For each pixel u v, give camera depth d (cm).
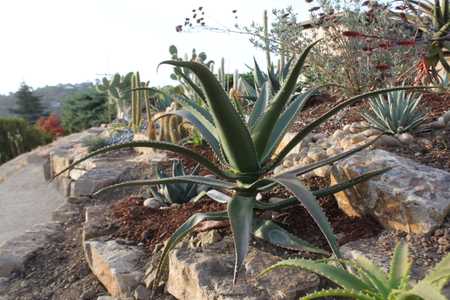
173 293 271
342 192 285
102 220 376
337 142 352
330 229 211
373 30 422
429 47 414
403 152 312
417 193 246
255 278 235
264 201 316
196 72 218
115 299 284
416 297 164
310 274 231
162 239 323
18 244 388
